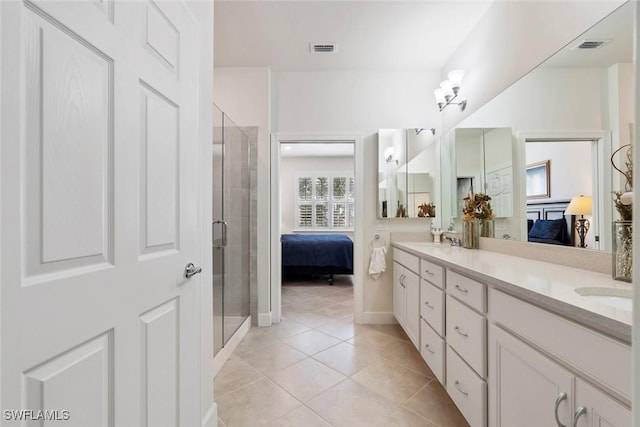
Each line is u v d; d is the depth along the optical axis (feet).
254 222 9.50
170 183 3.41
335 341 8.14
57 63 2.04
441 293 5.45
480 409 4.04
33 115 1.89
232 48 8.39
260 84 9.42
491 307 3.85
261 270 9.46
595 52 4.18
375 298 9.62
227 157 8.33
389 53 8.66
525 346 3.19
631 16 3.76
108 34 2.49
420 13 6.97
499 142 6.34
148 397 2.99
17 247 1.80
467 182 7.73
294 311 10.81
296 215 22.22
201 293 4.33
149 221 3.01
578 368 2.52
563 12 4.72
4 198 1.74
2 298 1.72
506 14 6.19
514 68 5.94
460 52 8.24
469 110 7.75
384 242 9.63
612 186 3.88
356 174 9.66
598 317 2.30
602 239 3.97
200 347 4.27
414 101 9.64
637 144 1.22
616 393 2.20
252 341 8.15
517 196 5.73
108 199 2.49
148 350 3.00
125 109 2.68
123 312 2.64
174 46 3.52
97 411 2.35
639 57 1.22
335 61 9.10
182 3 3.71
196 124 4.06
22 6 1.83
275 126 9.68
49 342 1.97
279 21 7.22
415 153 9.49
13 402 1.77
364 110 9.66
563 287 3.18
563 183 4.65
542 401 2.93
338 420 4.98
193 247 3.94
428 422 4.92
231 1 6.54
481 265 4.63
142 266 2.90
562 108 4.66
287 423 4.91
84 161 2.26
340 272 14.90
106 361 2.45
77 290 2.18
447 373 5.20
